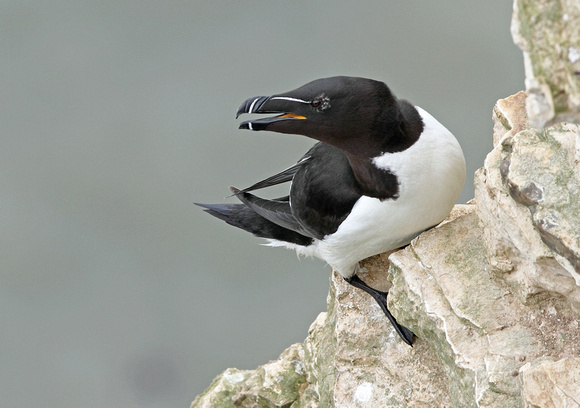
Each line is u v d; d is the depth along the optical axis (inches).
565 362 201.6
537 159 213.3
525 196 209.2
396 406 260.1
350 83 243.9
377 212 264.2
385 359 273.4
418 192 254.5
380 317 285.0
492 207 230.2
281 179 301.3
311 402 310.7
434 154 251.0
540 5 156.4
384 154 250.2
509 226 221.8
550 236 201.5
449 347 235.3
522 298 230.2
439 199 258.5
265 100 253.3
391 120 244.4
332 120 245.4
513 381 215.3
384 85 244.5
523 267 228.7
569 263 200.4
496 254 233.8
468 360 227.9
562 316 224.4
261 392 321.1
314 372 310.0
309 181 282.0
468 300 239.3
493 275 239.8
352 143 250.7
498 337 227.6
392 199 258.4
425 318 247.3
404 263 261.4
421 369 263.6
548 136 215.9
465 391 228.1
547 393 200.2
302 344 331.9
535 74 158.9
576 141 204.7
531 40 158.2
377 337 279.9
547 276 216.5
